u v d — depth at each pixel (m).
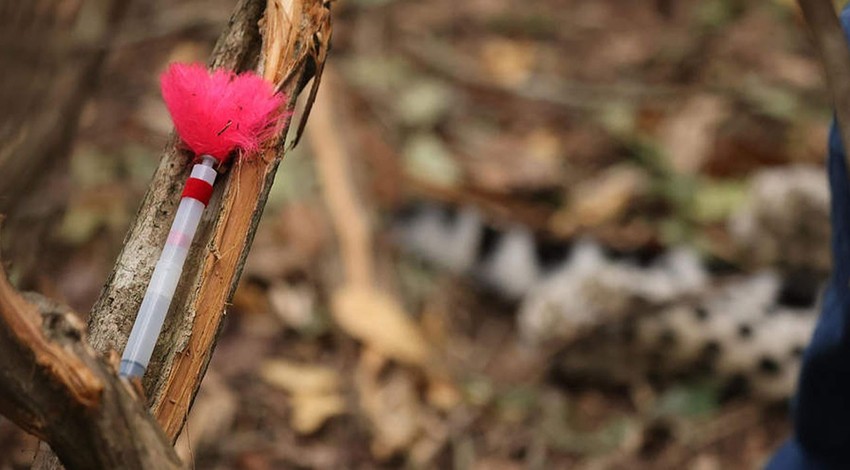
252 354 2.27
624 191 2.68
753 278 2.41
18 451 1.67
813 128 2.93
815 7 1.23
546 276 2.50
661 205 2.71
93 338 1.28
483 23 3.35
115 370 1.19
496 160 2.78
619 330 2.28
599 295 2.28
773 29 3.37
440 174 2.70
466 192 2.60
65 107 1.64
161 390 1.26
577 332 2.29
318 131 2.59
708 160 2.80
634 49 3.28
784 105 3.01
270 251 2.48
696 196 2.71
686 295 2.30
